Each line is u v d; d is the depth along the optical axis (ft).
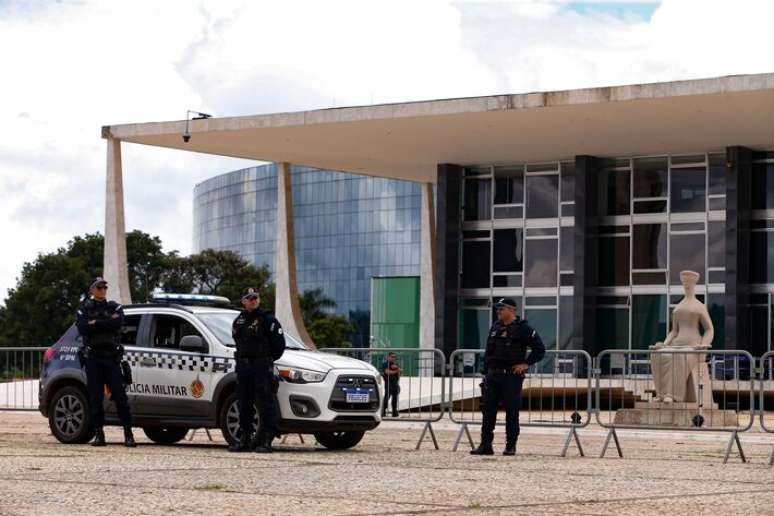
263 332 54.39
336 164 155.33
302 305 387.55
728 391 68.23
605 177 143.02
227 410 56.18
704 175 137.39
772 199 135.23
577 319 140.05
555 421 62.08
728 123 122.72
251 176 430.61
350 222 399.44
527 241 146.00
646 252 139.85
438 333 147.74
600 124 124.67
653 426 57.00
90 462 46.32
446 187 148.46
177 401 57.47
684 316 84.74
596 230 142.20
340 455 53.78
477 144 136.98
